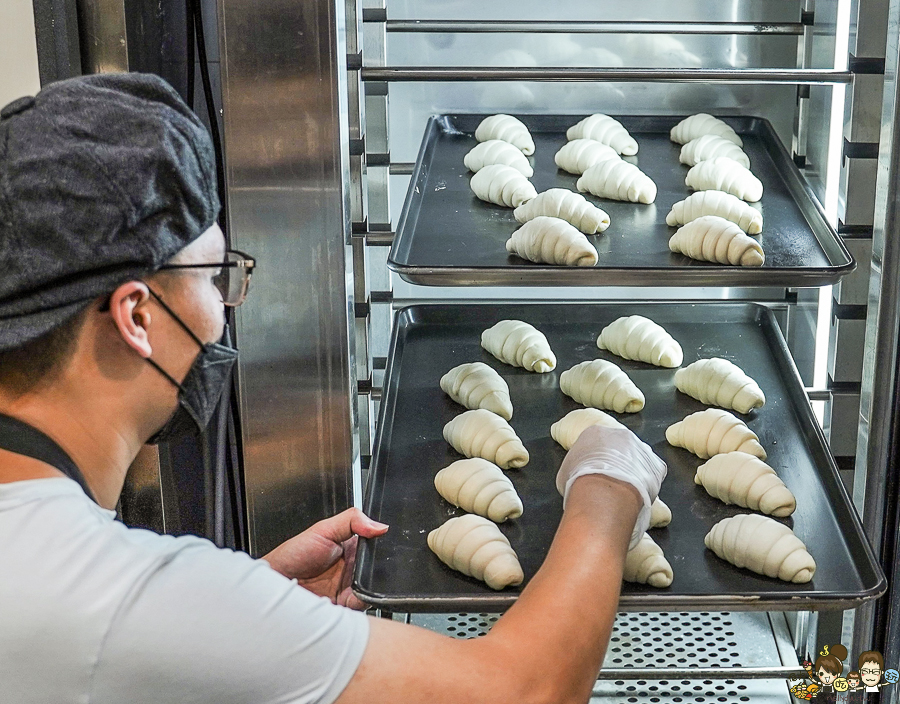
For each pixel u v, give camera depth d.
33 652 0.75
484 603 1.17
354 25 1.51
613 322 1.81
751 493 1.34
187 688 0.78
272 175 1.44
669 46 1.84
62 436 0.87
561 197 1.57
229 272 1.01
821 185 1.65
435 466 1.48
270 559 1.27
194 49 1.71
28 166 0.81
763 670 1.67
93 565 0.78
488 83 1.94
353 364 1.55
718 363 1.63
